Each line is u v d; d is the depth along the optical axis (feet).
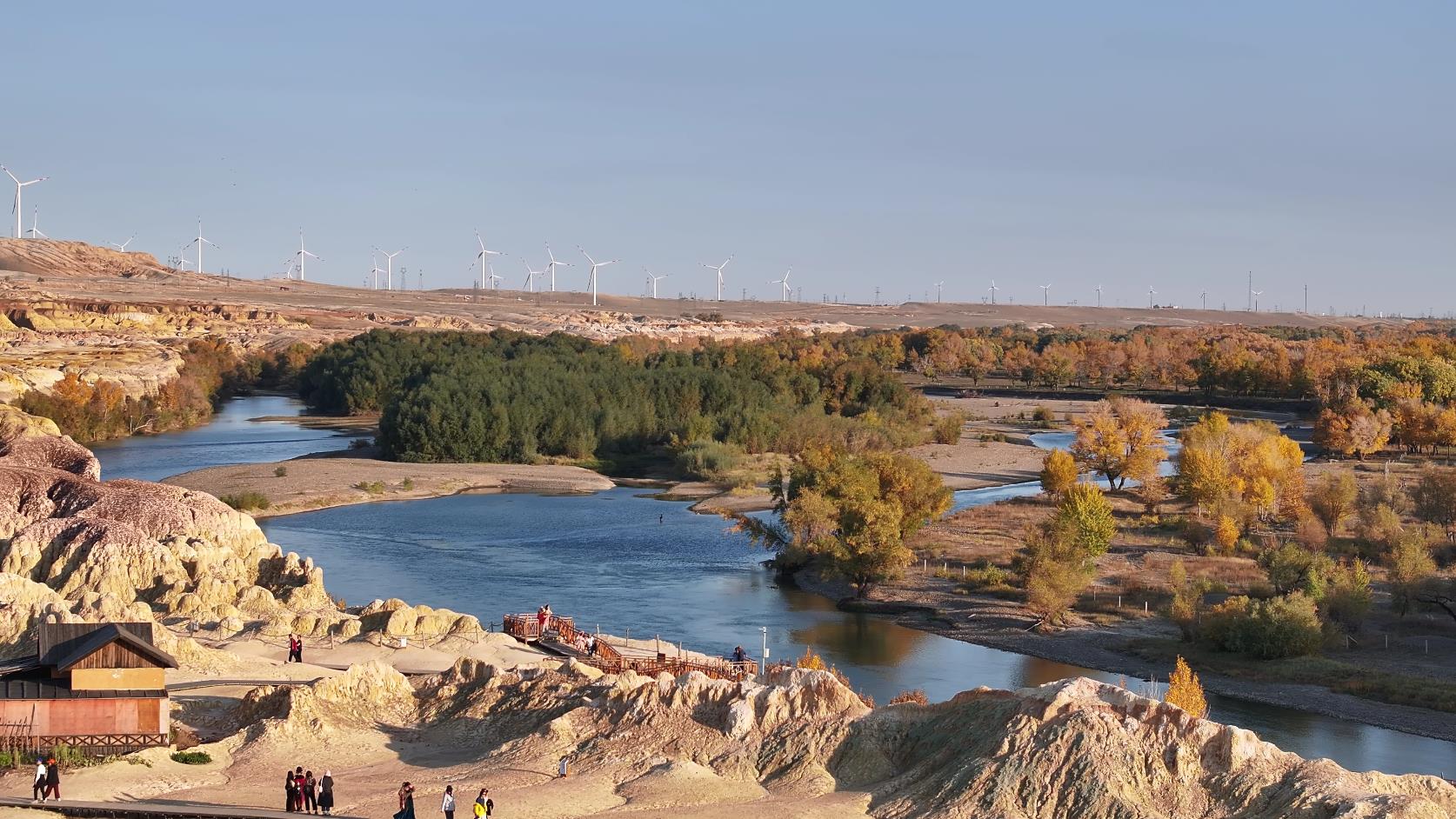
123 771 208.85
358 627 317.83
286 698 244.01
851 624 383.65
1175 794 198.49
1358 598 371.97
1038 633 372.17
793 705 232.94
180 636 280.10
